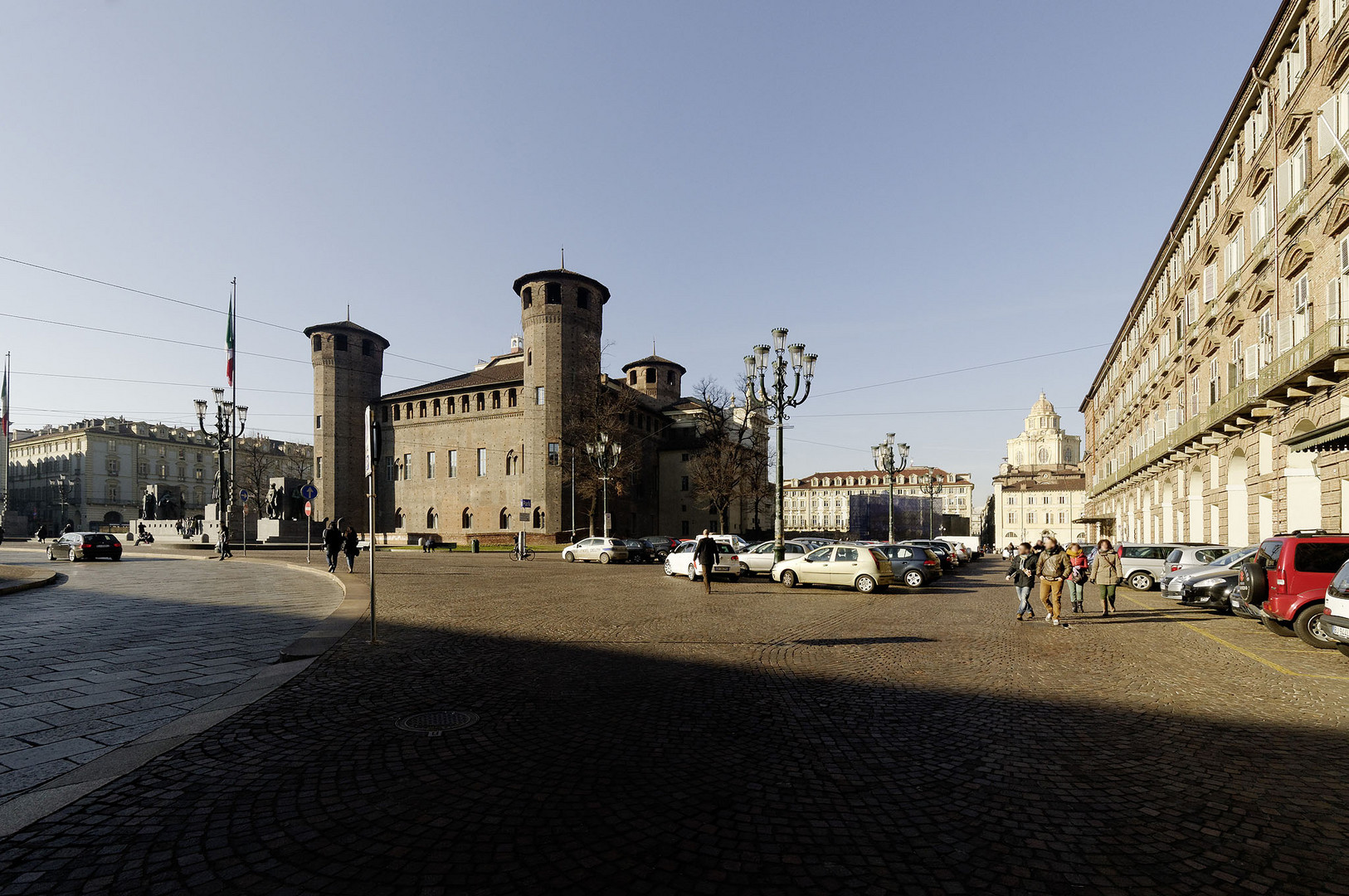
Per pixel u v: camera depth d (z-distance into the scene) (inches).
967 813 179.2
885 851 158.1
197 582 835.4
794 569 861.8
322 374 2760.8
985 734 246.4
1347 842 163.8
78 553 1282.0
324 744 229.0
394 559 1439.5
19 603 617.0
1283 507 807.7
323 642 401.7
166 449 4234.7
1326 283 705.0
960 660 384.5
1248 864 153.3
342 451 2748.5
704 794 189.8
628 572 1104.8
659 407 3216.0
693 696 295.6
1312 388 717.9
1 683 313.4
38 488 4175.7
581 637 445.7
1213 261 1102.4
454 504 2667.3
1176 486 1325.0
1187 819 176.4
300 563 1206.3
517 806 181.0
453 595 708.7
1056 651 420.2
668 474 3024.1
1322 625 402.6
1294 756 225.0
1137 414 1731.1
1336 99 688.4
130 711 269.3
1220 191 1060.5
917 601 733.9
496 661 363.9
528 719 258.2
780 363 999.6
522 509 2412.6
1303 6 752.3
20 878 144.3
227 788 192.1
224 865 149.8
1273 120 844.0
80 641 418.6
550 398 2388.0
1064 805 185.0
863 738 241.3
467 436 2669.8
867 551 825.5
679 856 154.7
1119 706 287.1
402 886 141.6
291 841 160.9
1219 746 234.8
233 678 325.4
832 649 416.2
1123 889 142.6
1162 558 902.4
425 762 213.0
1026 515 4397.1
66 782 195.3
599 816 174.9
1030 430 6018.7
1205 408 1133.7
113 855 154.4
